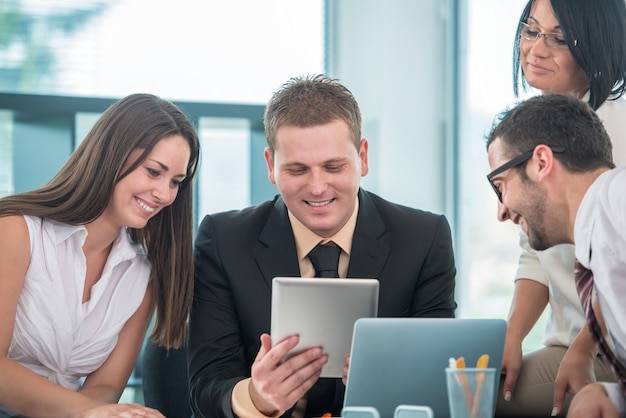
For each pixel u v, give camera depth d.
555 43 2.64
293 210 2.44
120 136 2.49
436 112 5.65
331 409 2.54
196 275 2.68
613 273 1.90
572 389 2.31
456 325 2.02
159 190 2.50
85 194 2.52
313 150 2.35
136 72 5.22
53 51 5.09
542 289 2.64
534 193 2.03
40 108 4.96
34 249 2.50
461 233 5.61
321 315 2.05
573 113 2.02
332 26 5.54
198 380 2.53
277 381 2.07
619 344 1.97
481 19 5.55
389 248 2.61
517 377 2.53
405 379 2.02
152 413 2.29
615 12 2.61
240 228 2.65
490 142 2.12
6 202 2.53
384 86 5.57
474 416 1.73
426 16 5.63
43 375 2.60
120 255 2.64
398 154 5.59
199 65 5.33
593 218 1.93
